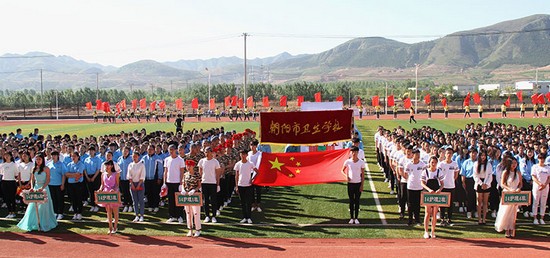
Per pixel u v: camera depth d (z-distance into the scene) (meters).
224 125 53.12
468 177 14.55
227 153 16.81
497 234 13.00
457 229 13.52
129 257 11.48
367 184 20.19
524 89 109.69
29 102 106.12
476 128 27.98
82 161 16.02
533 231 13.24
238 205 17.00
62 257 11.53
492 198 14.86
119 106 73.56
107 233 13.57
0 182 16.77
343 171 14.34
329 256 11.38
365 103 94.19
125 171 15.95
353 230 13.56
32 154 16.80
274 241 12.65
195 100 63.19
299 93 100.56
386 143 20.42
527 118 54.31
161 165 16.06
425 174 13.40
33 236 13.34
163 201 17.23
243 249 12.00
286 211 15.89
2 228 14.21
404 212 14.65
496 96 85.69
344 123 15.70
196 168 13.46
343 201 17.20
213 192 14.59
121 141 18.94
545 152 15.27
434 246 12.03
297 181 15.07
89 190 16.41
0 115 76.81
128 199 16.12
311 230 13.64
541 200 13.91
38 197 13.67
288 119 15.42
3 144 18.31
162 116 72.69
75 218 15.16
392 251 11.68
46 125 58.28
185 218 15.09
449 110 70.06
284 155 15.45
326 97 99.38
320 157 15.51
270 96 104.25
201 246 12.28
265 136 15.43
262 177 15.13
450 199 12.59
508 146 17.05
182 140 18.81
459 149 15.63
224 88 106.81
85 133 45.91
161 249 12.06
